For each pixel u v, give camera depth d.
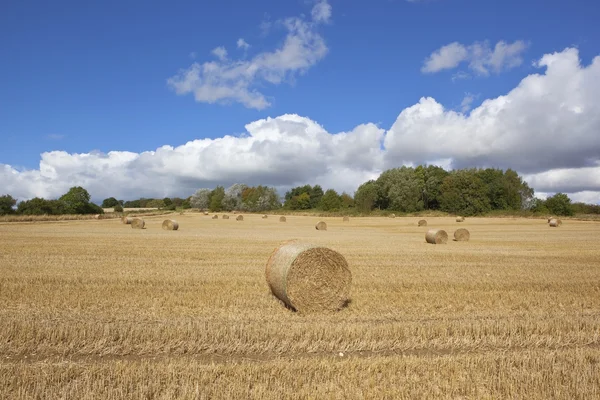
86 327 8.45
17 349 7.62
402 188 96.75
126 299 11.49
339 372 6.70
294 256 11.29
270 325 8.98
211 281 14.31
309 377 6.49
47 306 10.60
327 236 37.69
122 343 7.96
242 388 6.09
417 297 12.53
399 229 52.00
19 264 17.19
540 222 68.06
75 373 6.46
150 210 135.25
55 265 17.14
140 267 17.08
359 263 19.38
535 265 19.22
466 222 68.56
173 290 12.78
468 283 14.60
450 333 8.91
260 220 76.56
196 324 8.87
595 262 20.42
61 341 7.96
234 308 10.89
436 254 23.23
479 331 9.01
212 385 6.20
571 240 35.03
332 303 11.41
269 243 28.69
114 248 23.81
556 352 7.78
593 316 10.61
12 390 5.99
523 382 6.49
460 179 92.88
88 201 92.00
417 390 6.18
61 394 5.89
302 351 8.00
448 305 11.63
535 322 9.55
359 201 100.00
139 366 6.76
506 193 97.31
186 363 6.96
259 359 7.52
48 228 42.22
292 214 108.19
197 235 35.84
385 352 8.08
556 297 12.72
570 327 9.45
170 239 30.88
